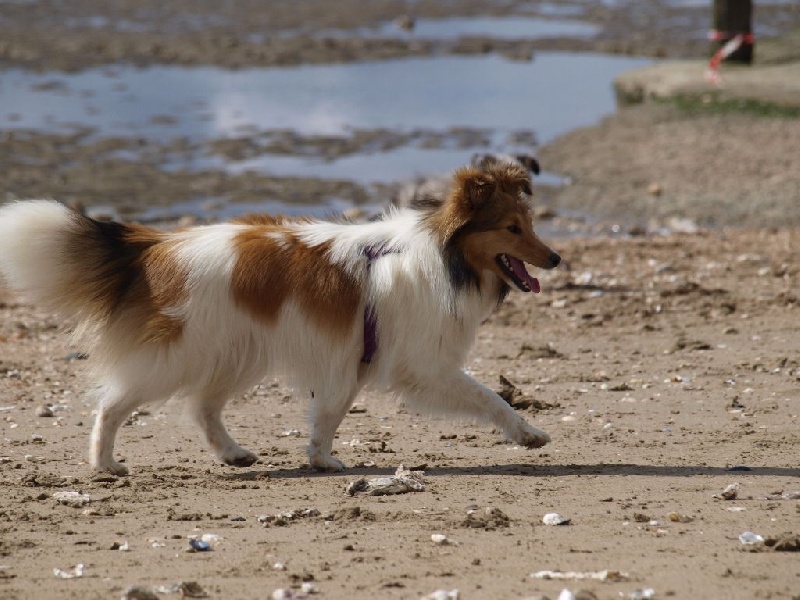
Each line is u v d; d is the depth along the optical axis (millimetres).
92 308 10852
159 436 12844
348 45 56781
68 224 10820
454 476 10758
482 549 8102
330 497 9961
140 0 74125
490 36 61156
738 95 37094
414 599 6922
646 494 9852
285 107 42250
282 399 14695
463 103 43031
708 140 33781
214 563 7848
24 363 16578
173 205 28938
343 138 36906
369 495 10000
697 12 69938
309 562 7824
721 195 29391
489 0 77812
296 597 7004
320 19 67000
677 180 30781
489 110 41500
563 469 10984
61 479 10602
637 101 40750
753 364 15453
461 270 10883
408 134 37500
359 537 8508
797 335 17203
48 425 13211
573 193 30641
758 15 64438
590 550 8008
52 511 9477
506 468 11086
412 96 44750
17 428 13047
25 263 10750
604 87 45969
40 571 7730
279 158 34219
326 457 11156
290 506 9641
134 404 10867
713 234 25828
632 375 15359
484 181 10664
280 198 29688
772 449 11602
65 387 15203
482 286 11078
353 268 10883
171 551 8188
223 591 7160
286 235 11000
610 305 19438
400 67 51969
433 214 11055
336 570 7613
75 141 35719
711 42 41812
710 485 10172
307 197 29766
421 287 10844
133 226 11250
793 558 7672
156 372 10633
